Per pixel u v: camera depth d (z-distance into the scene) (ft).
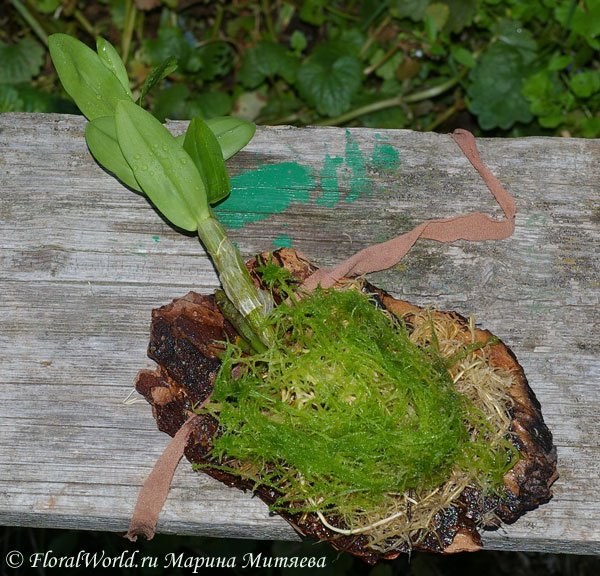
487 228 2.48
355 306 2.30
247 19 3.69
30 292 2.44
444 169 2.52
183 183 2.37
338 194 2.50
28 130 2.53
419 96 3.42
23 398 2.39
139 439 2.37
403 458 2.22
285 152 2.52
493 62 3.34
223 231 2.38
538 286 2.46
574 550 2.37
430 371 2.27
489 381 2.32
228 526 2.35
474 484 2.30
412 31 3.48
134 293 2.45
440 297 2.46
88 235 2.47
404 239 2.45
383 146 2.53
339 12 3.63
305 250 2.48
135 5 3.58
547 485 2.31
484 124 3.32
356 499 2.24
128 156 2.37
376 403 2.24
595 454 2.38
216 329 2.37
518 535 2.34
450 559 3.35
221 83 3.66
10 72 3.43
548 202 2.51
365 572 3.31
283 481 2.27
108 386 2.40
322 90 3.35
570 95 3.32
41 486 2.35
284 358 2.27
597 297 2.46
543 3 3.39
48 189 2.50
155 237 2.47
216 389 2.27
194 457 2.32
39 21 3.54
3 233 2.47
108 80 2.47
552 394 2.41
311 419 2.23
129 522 2.35
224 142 2.47
